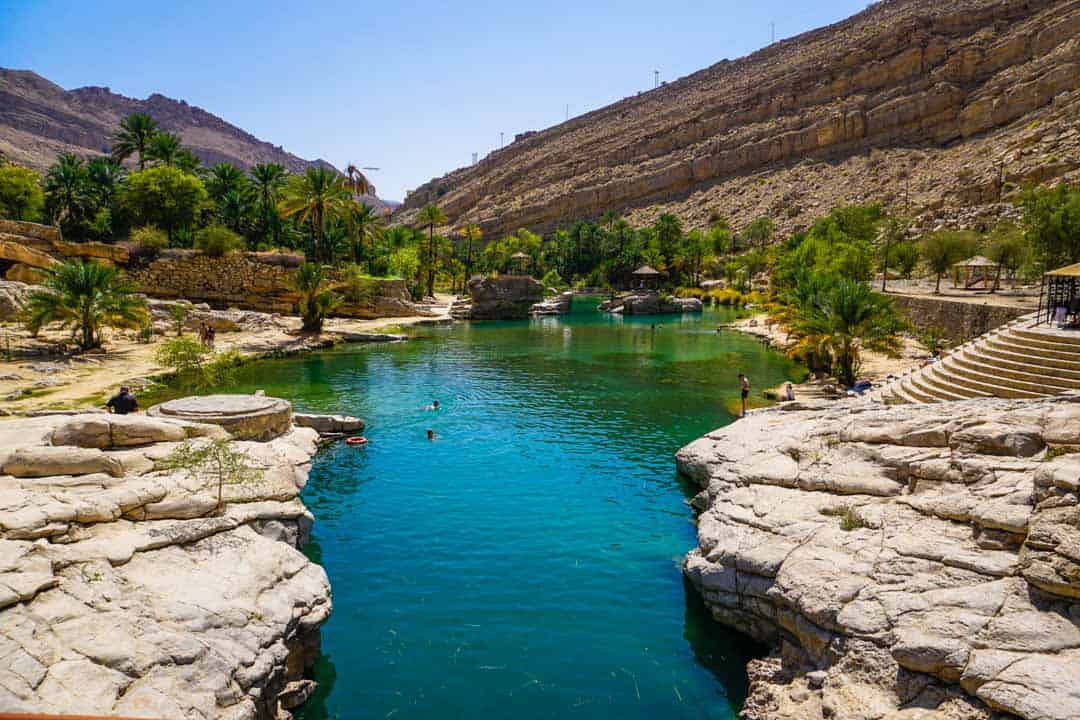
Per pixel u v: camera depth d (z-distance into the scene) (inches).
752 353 1921.8
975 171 4015.8
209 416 856.9
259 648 392.2
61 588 380.8
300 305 2145.7
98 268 1566.2
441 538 674.2
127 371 1380.4
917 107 5467.5
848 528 498.3
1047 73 4598.9
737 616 502.6
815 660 419.2
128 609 382.3
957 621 374.0
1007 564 403.5
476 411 1213.7
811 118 6220.5
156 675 341.7
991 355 917.2
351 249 3260.3
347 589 568.1
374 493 799.1
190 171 3137.3
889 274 3048.7
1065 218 1841.8
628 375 1581.0
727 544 535.2
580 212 7322.8
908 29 5959.6
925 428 573.6
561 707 420.5
